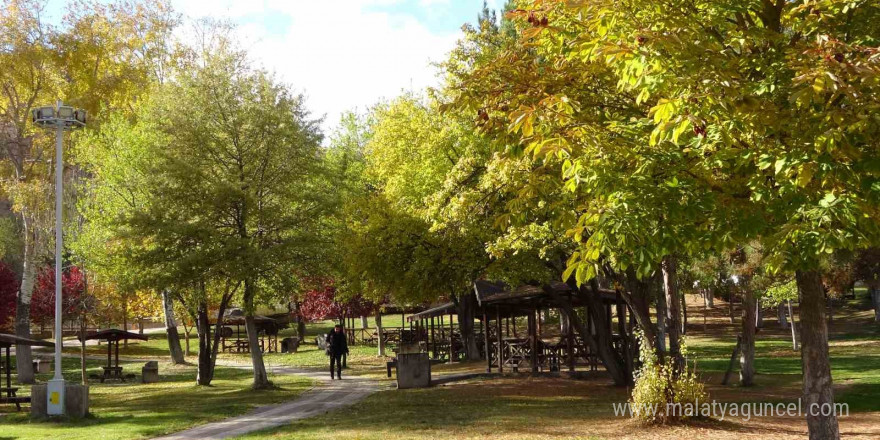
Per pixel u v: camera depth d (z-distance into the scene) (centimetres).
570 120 894
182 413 1873
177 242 2478
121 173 3120
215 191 2400
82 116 1883
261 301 2556
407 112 3231
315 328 7069
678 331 1777
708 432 1280
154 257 2403
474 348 3609
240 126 2541
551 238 1598
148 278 2369
